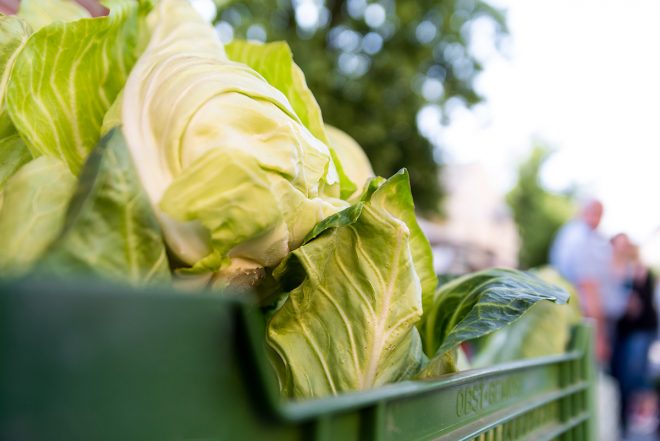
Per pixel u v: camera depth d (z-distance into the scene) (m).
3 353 0.34
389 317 0.88
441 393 0.81
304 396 0.89
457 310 1.12
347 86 8.50
